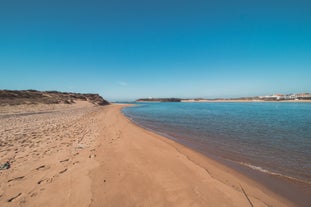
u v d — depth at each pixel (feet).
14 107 78.59
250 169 18.97
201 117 77.46
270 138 34.60
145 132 38.91
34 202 9.98
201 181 14.61
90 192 11.38
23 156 17.29
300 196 13.57
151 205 10.70
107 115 76.59
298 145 29.25
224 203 11.57
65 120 47.75
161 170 16.37
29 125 36.29
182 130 43.96
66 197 10.64
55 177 13.12
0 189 11.09
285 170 18.90
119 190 12.07
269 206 11.91
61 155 18.12
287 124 53.26
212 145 29.32
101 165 16.15
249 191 13.75
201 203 11.32
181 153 23.00
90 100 204.85
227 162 21.04
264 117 74.95
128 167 16.40
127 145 25.07
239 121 61.72
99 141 25.91
